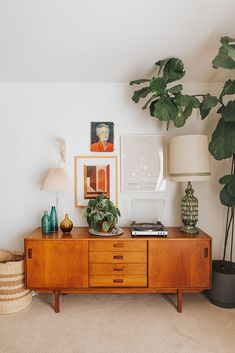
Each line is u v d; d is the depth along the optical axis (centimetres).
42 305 222
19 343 172
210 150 209
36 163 252
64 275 206
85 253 206
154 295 240
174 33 179
